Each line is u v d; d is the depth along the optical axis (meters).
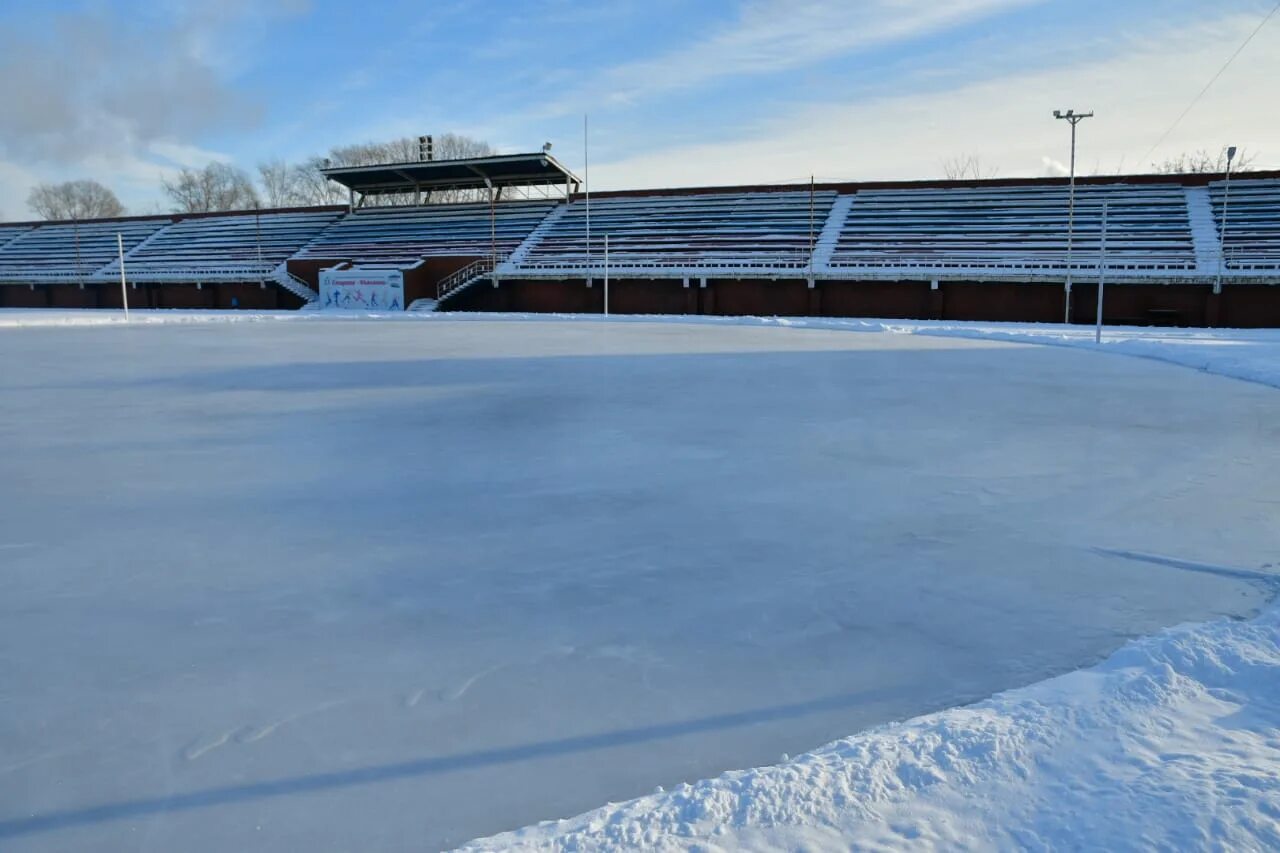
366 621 4.82
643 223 53.56
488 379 16.05
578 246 52.44
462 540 6.27
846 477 8.19
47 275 62.62
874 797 3.02
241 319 38.00
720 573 5.56
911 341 25.52
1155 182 45.72
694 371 17.38
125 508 7.18
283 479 8.19
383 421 11.41
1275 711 3.50
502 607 5.01
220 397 13.76
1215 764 3.09
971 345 24.02
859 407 12.55
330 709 3.85
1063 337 24.58
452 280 50.59
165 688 4.05
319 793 3.23
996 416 11.74
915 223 47.91
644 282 46.72
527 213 57.81
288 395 13.98
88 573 5.61
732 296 45.25
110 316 39.53
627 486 7.85
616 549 6.05
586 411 12.22
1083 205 45.44
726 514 6.93
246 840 2.98
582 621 4.81
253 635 4.64
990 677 4.11
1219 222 41.78
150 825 3.06
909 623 4.76
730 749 3.51
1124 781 3.02
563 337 27.33
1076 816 2.85
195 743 3.58
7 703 3.91
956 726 3.46
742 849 2.76
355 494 7.61
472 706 3.87
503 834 2.94
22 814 3.12
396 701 3.92
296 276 55.91
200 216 68.25
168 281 58.22
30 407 12.78
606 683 4.09
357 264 54.25
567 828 2.94
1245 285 36.31
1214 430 10.67
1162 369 17.88
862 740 3.40
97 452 9.49
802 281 43.66
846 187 51.94
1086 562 5.76
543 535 6.39
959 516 6.87
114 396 13.98
